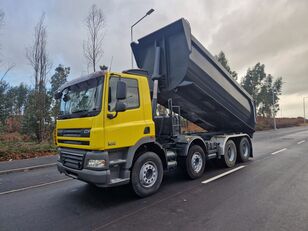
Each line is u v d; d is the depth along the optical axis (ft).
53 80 76.18
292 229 12.92
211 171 27.50
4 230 13.97
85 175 16.79
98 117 16.63
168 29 24.95
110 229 13.60
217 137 30.42
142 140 19.04
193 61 24.29
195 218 14.61
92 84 18.08
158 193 19.80
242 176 24.62
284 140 65.16
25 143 53.62
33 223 14.84
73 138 18.31
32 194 21.17
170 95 26.45
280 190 19.54
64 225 14.40
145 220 14.62
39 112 62.69
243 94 33.01
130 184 18.84
